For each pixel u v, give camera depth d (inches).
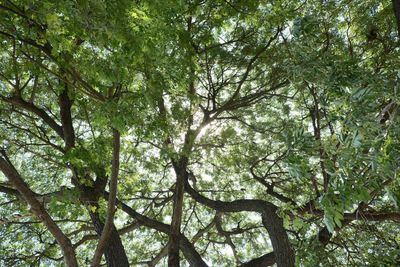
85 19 184.5
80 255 506.6
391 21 353.4
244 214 572.1
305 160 166.6
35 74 327.0
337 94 167.3
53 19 189.3
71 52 247.8
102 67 223.6
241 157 491.2
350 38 375.6
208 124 421.4
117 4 192.9
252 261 383.6
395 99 152.9
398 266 206.8
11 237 437.1
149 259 544.1
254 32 394.3
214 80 424.5
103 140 320.8
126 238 547.8
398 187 156.8
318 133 304.8
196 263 386.3
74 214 307.1
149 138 324.2
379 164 145.1
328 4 364.2
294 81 198.1
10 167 263.7
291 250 346.0
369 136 147.9
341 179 154.9
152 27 217.0
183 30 288.8
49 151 464.4
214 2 349.7
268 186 422.0
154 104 259.8
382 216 329.7
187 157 382.3
